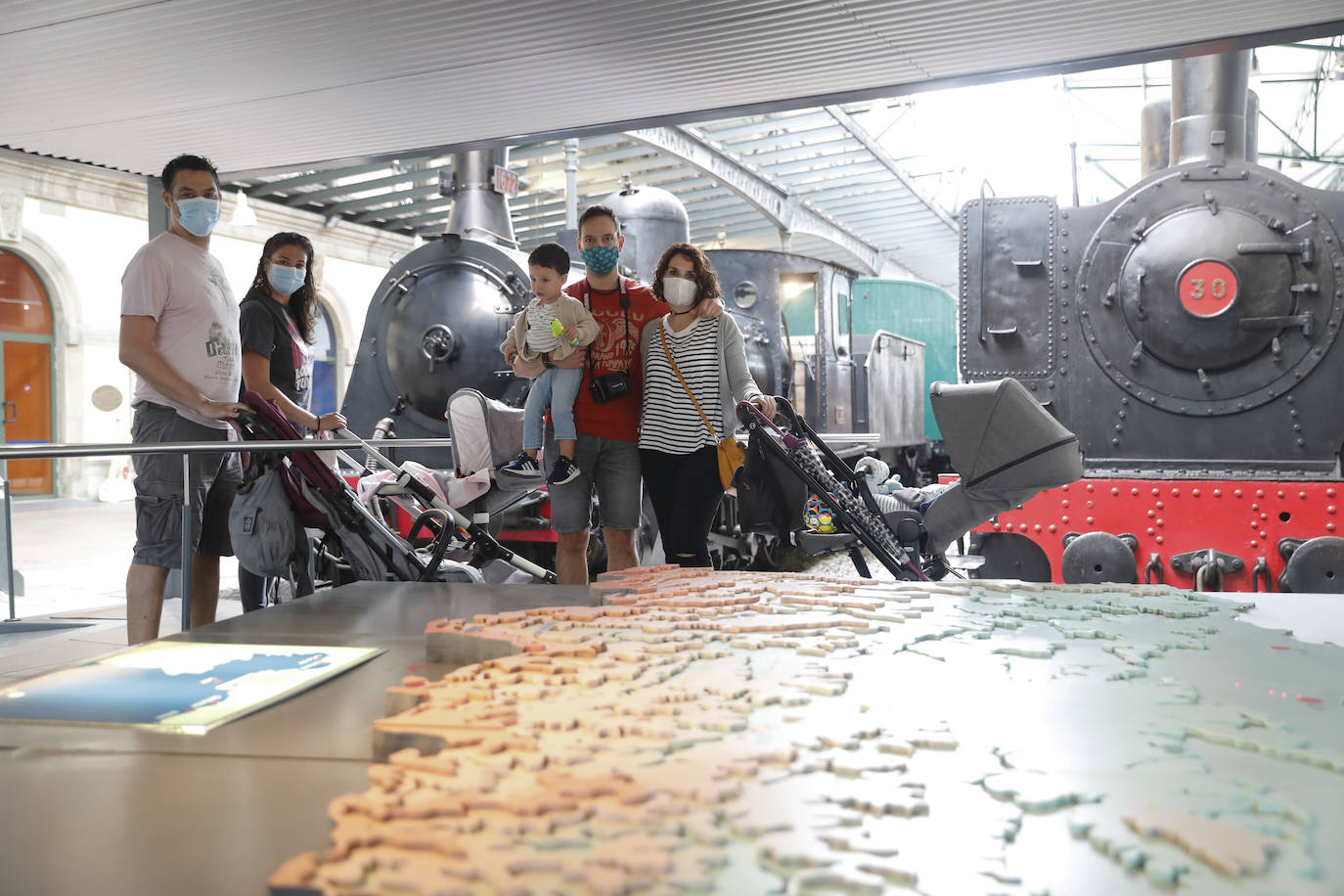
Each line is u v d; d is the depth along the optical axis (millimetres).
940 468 12461
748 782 980
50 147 5352
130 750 1140
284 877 804
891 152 18188
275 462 3168
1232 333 4859
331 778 1050
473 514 4586
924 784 981
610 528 3604
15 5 3562
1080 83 15859
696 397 3375
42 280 13461
